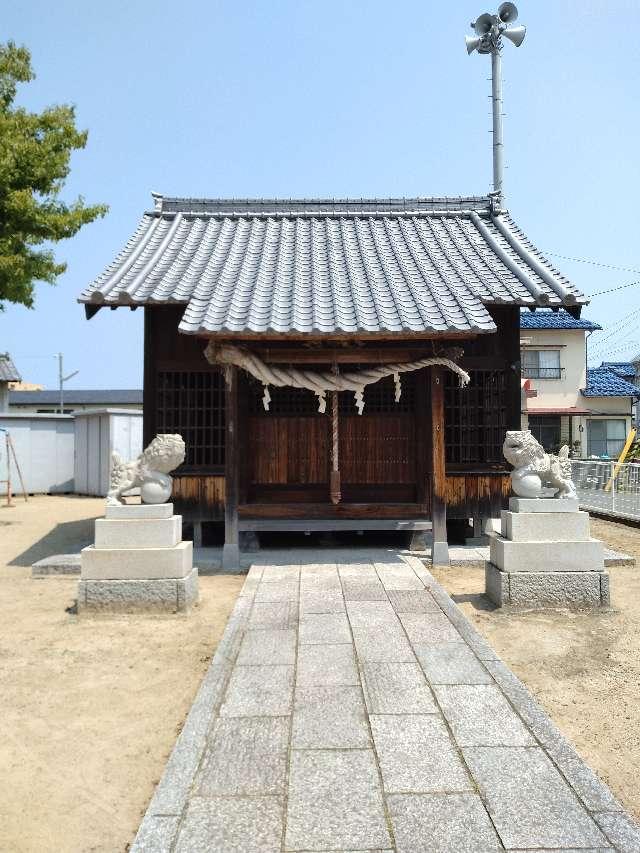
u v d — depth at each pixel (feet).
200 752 11.41
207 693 13.87
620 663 16.24
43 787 10.87
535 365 94.12
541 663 16.24
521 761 11.11
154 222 36.91
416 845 8.89
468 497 31.04
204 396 31.27
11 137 37.29
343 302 27.14
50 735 12.67
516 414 31.19
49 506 54.54
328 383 27.22
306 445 32.42
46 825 9.84
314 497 32.22
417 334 24.39
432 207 39.01
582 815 9.57
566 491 21.59
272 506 30.42
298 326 24.43
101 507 53.67
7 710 13.74
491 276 30.50
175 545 21.17
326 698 13.69
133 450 63.52
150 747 12.25
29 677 15.52
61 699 14.30
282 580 24.47
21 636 18.54
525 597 20.61
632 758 11.68
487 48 55.57
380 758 11.21
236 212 38.24
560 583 20.61
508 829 9.24
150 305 30.32
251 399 32.42
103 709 13.83
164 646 17.66
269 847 8.86
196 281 29.37
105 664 16.37
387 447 32.55
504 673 15.06
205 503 30.78
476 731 12.21
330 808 9.75
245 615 19.84
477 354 31.37
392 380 32.58
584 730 12.73
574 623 19.38
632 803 10.28
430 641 17.33
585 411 91.40
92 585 20.56
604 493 44.45
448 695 13.84
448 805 9.82
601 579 20.58
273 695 13.85
